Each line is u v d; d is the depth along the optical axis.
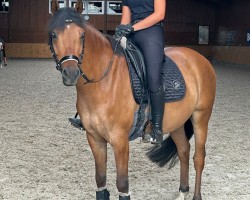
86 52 3.40
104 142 3.85
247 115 10.12
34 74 21.50
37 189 4.84
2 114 9.82
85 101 3.62
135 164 5.88
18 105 11.27
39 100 12.34
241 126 8.74
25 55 38.34
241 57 33.84
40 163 5.89
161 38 3.88
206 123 4.45
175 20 39.53
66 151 6.55
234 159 6.20
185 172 4.53
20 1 38.69
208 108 4.43
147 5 3.91
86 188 4.90
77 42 3.21
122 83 3.66
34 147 6.78
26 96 13.15
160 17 3.80
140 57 3.84
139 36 3.87
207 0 39.47
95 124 3.62
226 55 36.69
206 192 4.81
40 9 38.84
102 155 3.86
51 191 4.79
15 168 5.63
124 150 3.67
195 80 4.29
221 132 8.12
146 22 3.78
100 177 3.90
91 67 3.49
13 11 38.72
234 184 5.09
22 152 6.46
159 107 3.84
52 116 9.67
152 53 3.79
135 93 3.71
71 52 3.18
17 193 4.70
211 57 39.66
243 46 33.94
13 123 8.76
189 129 4.55
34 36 38.97
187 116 4.22
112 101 3.58
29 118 9.37
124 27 3.73
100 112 3.57
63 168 5.66
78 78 3.31
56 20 3.21
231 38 37.19
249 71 25.56
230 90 15.52
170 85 4.00
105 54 3.61
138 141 7.22
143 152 6.51
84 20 3.37
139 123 3.81
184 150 4.50
